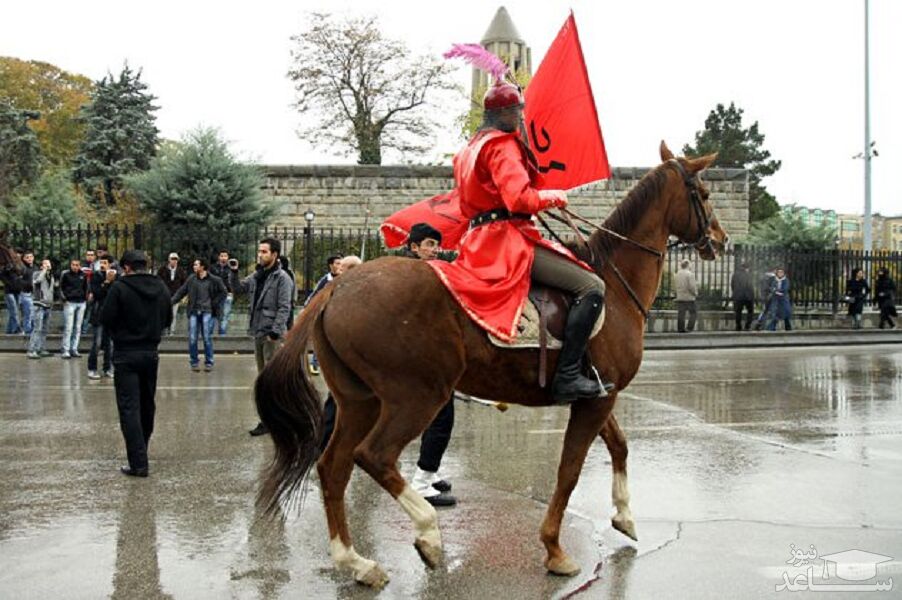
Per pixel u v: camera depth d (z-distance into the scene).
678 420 10.86
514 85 5.39
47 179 29.00
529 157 5.27
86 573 5.26
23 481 7.52
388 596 4.93
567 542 5.97
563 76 6.82
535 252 5.29
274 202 26.44
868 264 25.22
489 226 5.26
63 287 17.39
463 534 6.16
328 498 5.20
